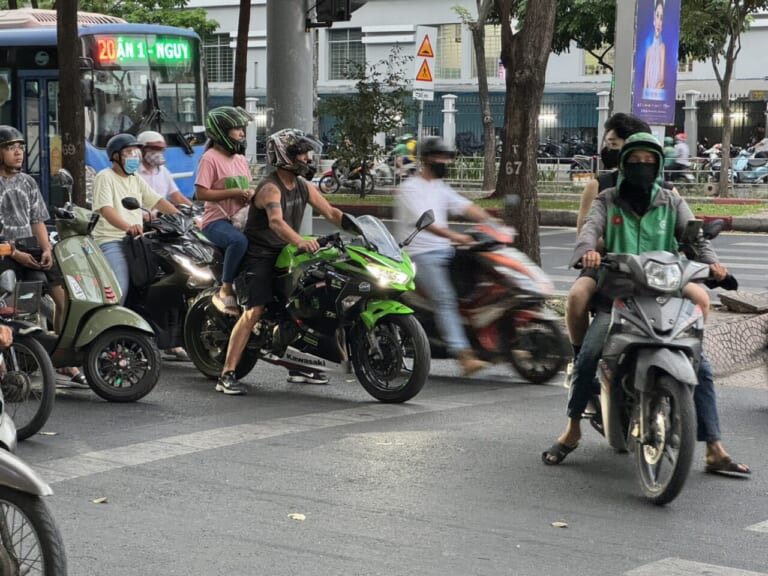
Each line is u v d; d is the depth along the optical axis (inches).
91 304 411.5
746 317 521.7
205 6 2303.2
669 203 307.3
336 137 1429.6
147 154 514.3
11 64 925.2
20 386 356.5
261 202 415.5
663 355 282.7
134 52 931.3
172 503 292.5
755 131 1883.6
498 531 270.2
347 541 263.0
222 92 2287.2
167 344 474.6
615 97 644.7
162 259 465.7
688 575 242.1
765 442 356.8
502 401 416.8
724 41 1374.3
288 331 427.2
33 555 219.8
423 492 301.4
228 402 417.4
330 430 370.0
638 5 637.3
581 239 303.3
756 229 1085.1
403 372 409.1
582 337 324.2
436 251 441.1
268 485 308.0
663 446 287.9
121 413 398.9
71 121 677.9
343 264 405.4
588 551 256.7
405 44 2172.7
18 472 197.9
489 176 1456.7
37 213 405.1
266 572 244.1
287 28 654.5
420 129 878.4
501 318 443.2
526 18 602.9
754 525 276.1
